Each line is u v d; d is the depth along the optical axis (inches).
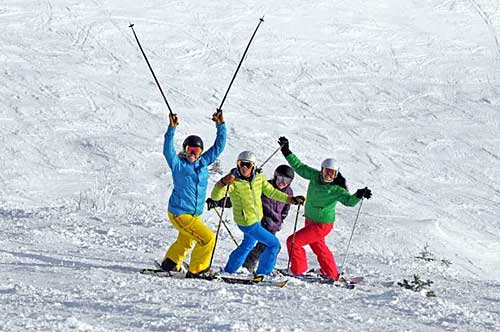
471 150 2485.2
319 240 811.4
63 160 1932.8
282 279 738.2
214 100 2655.0
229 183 740.7
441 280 884.6
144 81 2706.7
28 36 2957.7
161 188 1750.7
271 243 767.1
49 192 1686.8
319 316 515.5
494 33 3806.6
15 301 491.8
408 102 2930.6
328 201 804.0
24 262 690.8
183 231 702.5
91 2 3444.9
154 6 3533.5
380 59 3341.5
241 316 483.2
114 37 3097.9
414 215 1787.6
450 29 3791.8
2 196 1611.7
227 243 1043.3
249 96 2770.7
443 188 2122.3
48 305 482.9
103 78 2652.6
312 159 2226.9
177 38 3196.4
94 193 1599.4
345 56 3312.0
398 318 546.3
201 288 614.9
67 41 2977.4
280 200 779.4
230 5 3683.6
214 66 2994.6
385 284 776.9
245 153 762.2
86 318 444.8
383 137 2534.5
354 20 3730.3
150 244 961.5
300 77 3036.4
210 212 1387.8
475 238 1658.5
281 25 3540.8
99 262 737.0
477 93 3083.2
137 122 2303.2
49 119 2213.3
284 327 455.2
